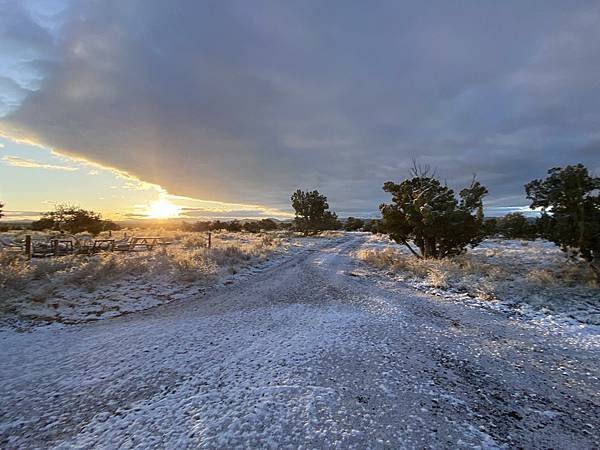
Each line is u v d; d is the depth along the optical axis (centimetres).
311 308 817
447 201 1588
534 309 804
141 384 417
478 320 723
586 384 426
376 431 316
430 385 416
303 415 338
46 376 441
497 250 1975
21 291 855
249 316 740
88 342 572
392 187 1839
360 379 426
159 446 292
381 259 1750
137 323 688
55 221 2781
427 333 624
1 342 573
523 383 427
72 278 952
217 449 286
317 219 4638
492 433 320
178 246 2114
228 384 411
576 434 321
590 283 938
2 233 2833
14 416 348
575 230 960
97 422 335
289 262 1806
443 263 1341
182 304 860
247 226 5362
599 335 612
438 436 311
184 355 510
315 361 481
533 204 1062
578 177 945
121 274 1065
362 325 665
